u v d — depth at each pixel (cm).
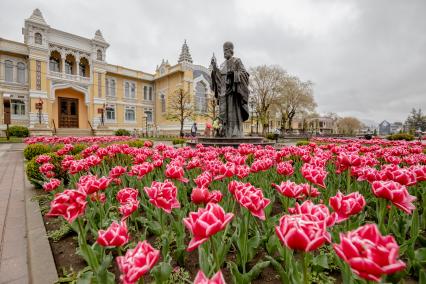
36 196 407
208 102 3991
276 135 2255
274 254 214
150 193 187
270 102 3509
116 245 151
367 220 290
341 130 8519
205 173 263
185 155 440
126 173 414
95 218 296
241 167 272
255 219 255
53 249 254
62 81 3039
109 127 3303
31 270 210
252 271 168
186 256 223
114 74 3697
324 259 191
